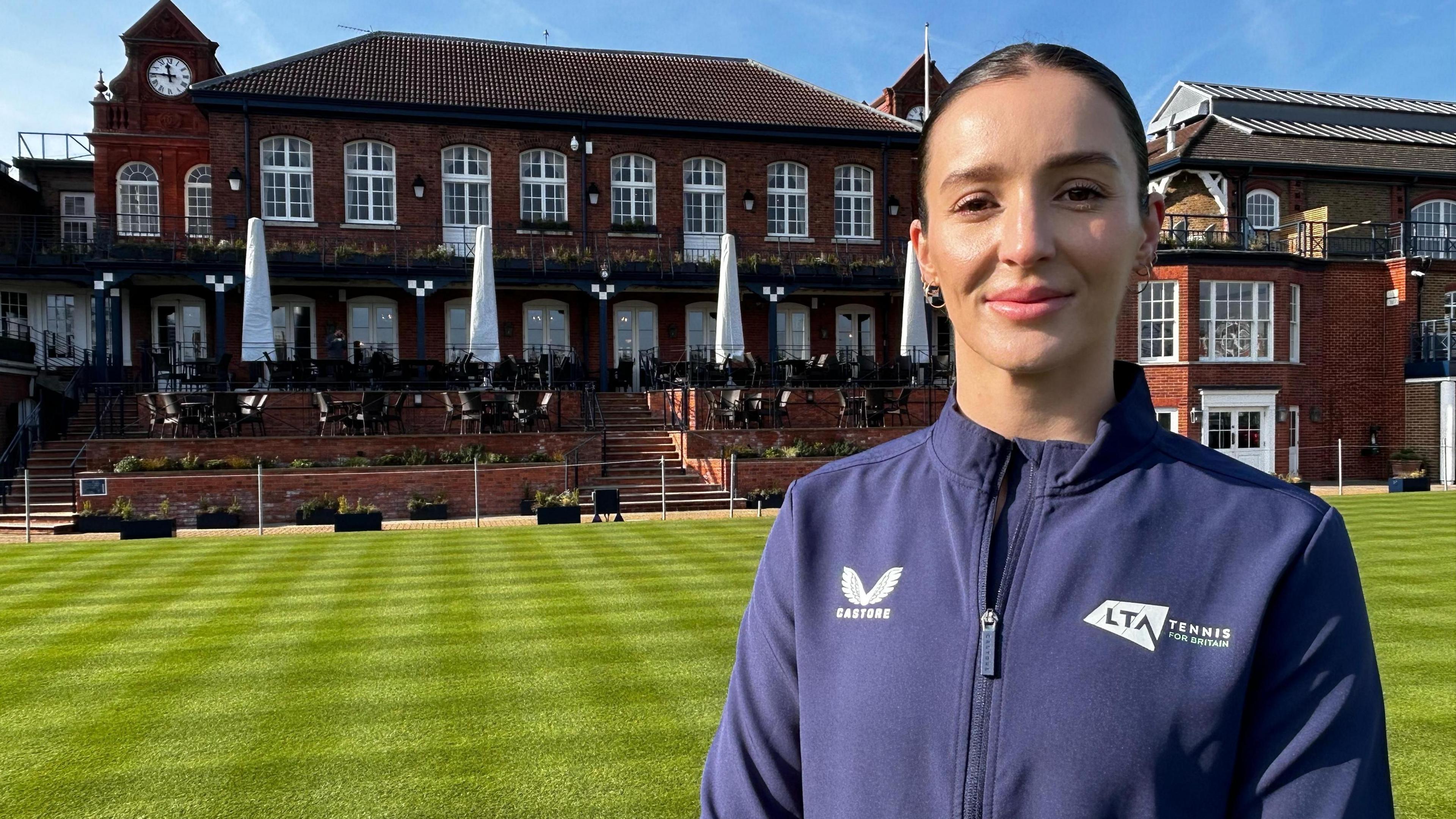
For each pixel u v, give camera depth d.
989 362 1.20
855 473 1.37
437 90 24.19
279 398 18.36
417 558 10.18
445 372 19.11
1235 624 1.04
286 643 6.35
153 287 23.03
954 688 1.11
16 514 15.18
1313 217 23.58
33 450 17.84
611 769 4.14
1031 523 1.17
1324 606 1.04
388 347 23.42
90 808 3.83
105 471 15.78
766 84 28.11
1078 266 1.13
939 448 1.28
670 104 25.58
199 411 17.00
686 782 3.99
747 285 23.44
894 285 24.19
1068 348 1.14
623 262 22.81
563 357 22.55
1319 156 25.17
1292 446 22.09
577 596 7.87
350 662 5.86
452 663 5.81
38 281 22.92
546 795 3.88
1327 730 0.99
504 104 24.05
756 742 1.31
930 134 1.28
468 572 9.16
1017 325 1.15
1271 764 1.01
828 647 1.22
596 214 24.39
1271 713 1.02
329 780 4.07
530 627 6.73
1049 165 1.13
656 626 6.72
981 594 1.14
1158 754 1.01
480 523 14.65
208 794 3.95
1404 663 5.57
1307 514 1.09
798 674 1.26
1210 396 21.47
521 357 23.27
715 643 6.22
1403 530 11.70
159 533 13.07
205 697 5.21
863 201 26.03
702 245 24.98
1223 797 1.01
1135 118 1.22
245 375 22.66
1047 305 1.14
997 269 1.17
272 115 22.52
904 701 1.13
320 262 21.28
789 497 1.40
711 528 13.12
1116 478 1.17
